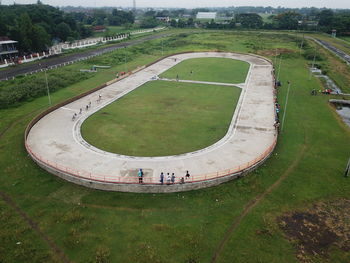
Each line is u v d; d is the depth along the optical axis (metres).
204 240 25.69
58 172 34.03
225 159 37.66
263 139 43.41
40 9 138.12
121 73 78.44
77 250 24.48
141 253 24.16
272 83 71.69
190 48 120.44
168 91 65.44
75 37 137.88
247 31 174.75
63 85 68.06
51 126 46.81
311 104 58.72
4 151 39.72
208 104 57.44
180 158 37.69
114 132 44.97
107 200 30.59
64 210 29.06
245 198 31.27
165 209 29.44
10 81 67.25
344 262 23.84
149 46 126.12
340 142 43.69
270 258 24.00
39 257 23.77
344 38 149.75
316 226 27.67
